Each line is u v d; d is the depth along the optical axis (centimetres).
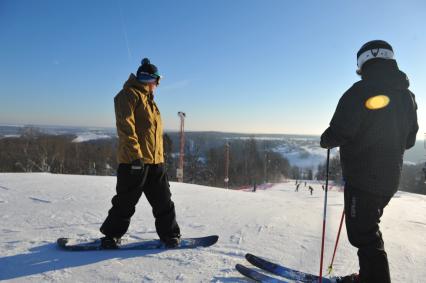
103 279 242
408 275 276
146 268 263
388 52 219
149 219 424
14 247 301
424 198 3059
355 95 208
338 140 212
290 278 251
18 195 563
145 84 296
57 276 245
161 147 314
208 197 685
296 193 3881
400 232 465
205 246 322
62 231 357
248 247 327
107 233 304
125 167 291
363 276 213
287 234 385
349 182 219
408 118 219
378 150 209
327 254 319
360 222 214
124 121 280
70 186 682
